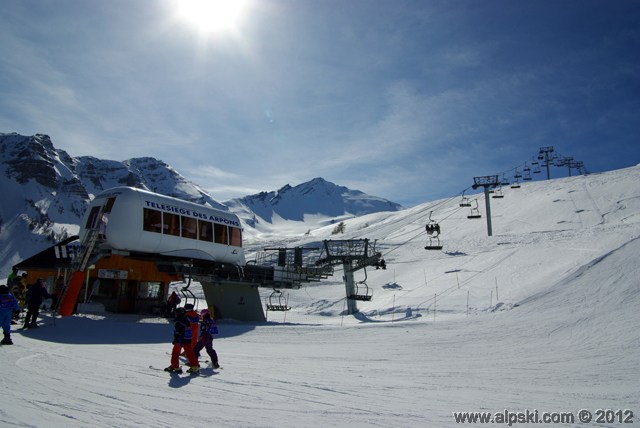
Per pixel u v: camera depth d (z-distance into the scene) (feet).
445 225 306.35
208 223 90.38
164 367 36.45
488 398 29.60
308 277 112.37
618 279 73.41
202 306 131.44
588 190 310.04
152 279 97.76
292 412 24.73
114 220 75.41
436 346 55.06
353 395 29.43
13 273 69.26
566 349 49.14
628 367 39.78
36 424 19.52
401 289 136.98
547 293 77.87
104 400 24.79
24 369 31.30
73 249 83.76
